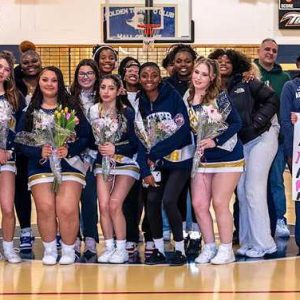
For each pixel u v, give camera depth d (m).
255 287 4.42
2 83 5.18
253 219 5.41
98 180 5.24
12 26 12.51
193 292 4.31
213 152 5.06
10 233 5.21
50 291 4.35
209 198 5.17
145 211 5.38
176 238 5.13
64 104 5.17
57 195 5.10
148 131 5.09
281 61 12.51
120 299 4.16
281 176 6.43
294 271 4.87
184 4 11.51
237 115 5.11
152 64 5.11
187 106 5.15
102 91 5.14
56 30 12.52
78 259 5.34
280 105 5.50
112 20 11.08
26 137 5.06
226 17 12.50
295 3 12.48
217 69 5.05
